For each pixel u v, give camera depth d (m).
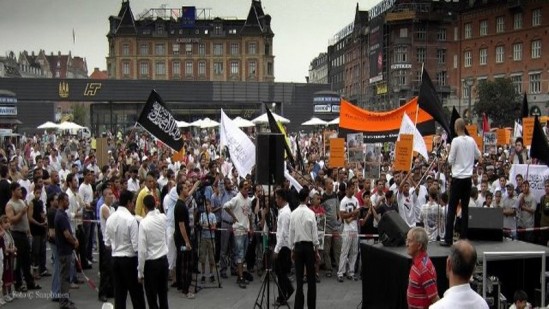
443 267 8.35
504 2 71.69
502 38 72.31
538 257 8.30
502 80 62.44
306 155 27.09
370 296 8.87
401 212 13.34
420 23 82.06
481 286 7.93
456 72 81.75
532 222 13.59
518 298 7.88
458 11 80.81
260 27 118.75
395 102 82.94
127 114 79.50
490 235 9.38
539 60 66.81
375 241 9.33
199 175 14.48
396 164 14.55
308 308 10.02
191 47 118.38
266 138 10.29
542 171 14.45
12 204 11.43
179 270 11.95
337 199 13.45
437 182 12.73
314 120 39.09
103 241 11.23
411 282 6.38
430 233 12.05
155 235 9.19
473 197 13.48
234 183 15.59
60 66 197.50
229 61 118.88
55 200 11.02
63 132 64.38
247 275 12.93
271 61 120.69
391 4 90.19
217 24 118.44
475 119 70.44
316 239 10.08
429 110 11.51
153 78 118.19
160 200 13.71
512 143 24.98
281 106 78.75
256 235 13.41
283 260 11.12
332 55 125.25
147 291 9.23
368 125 17.75
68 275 10.47
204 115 81.75
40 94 73.44
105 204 11.38
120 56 117.38
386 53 85.69
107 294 11.10
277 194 10.69
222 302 11.05
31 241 12.57
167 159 21.92
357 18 104.00
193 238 12.40
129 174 15.46
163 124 14.62
